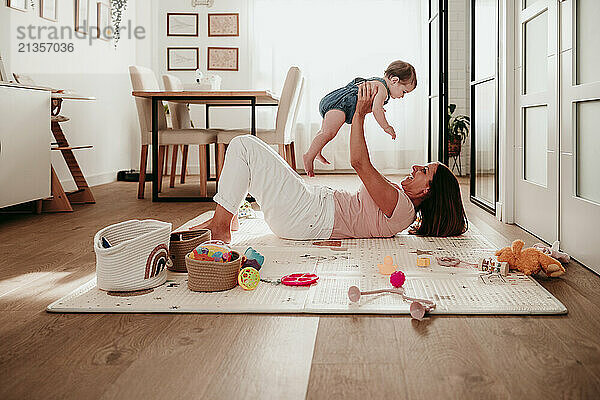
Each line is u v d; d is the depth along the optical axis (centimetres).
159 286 209
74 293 202
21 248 286
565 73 264
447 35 554
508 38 354
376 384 132
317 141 396
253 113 486
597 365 142
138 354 150
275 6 757
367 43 755
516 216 354
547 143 291
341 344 156
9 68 448
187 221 371
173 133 488
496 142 378
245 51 767
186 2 764
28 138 381
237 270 207
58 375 138
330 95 402
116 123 688
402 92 449
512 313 180
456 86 538
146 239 203
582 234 245
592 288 210
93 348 154
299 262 243
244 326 171
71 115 556
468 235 307
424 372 138
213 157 772
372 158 762
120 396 127
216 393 128
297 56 758
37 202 405
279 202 282
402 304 187
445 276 220
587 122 244
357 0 753
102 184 630
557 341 158
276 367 141
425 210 297
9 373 139
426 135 743
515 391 128
